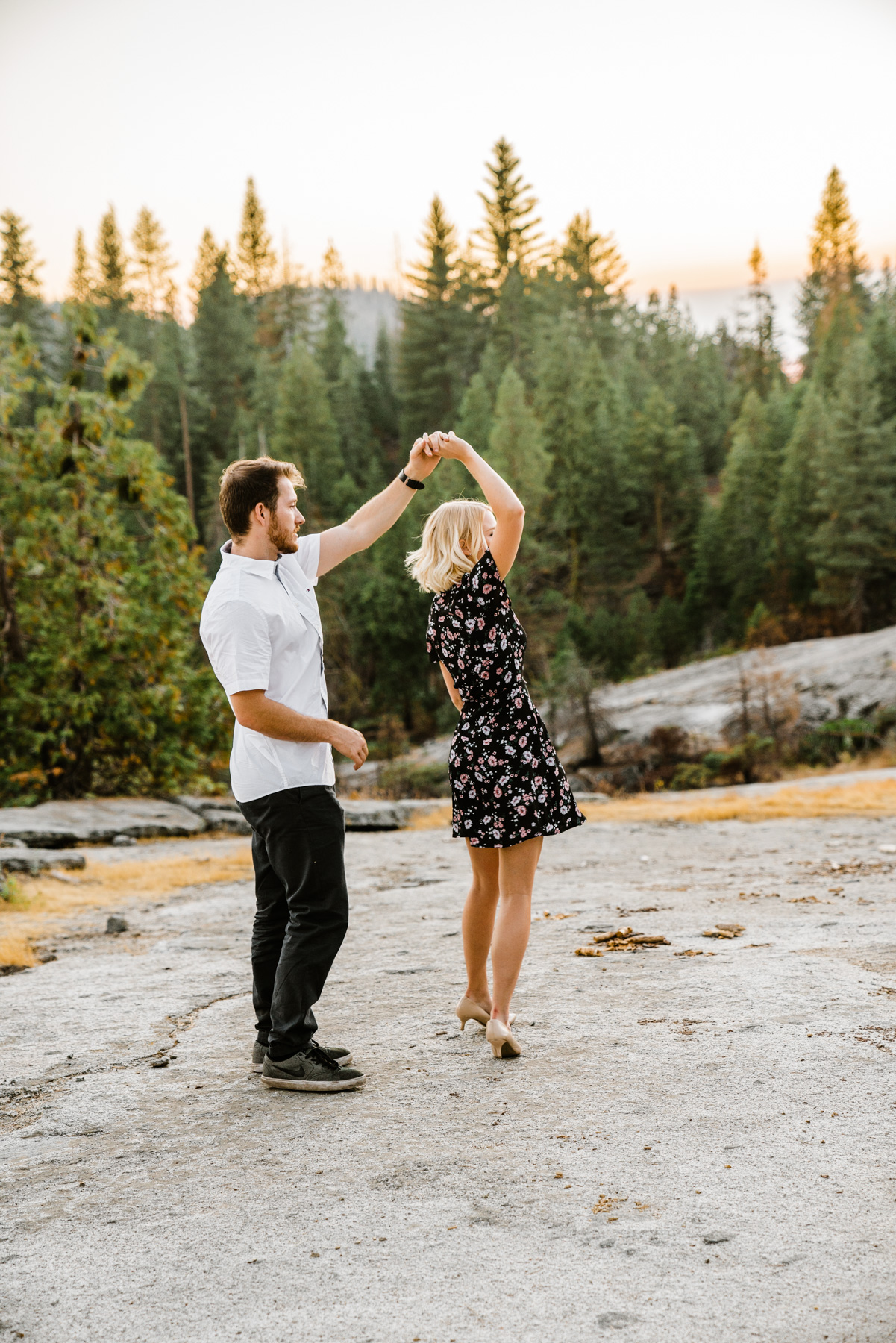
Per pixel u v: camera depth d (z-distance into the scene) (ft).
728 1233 6.59
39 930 20.99
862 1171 7.39
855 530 178.09
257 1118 9.37
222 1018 13.21
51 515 58.49
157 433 290.35
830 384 259.60
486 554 10.98
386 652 188.75
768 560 200.75
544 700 117.70
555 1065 10.22
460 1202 7.31
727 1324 5.58
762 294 398.01
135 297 395.96
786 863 24.77
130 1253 6.88
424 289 312.09
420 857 31.22
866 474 176.86
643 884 22.67
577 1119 8.74
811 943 14.99
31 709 56.34
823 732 93.04
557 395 255.29
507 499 10.89
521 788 10.63
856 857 24.95
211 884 27.73
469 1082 9.92
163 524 63.00
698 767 92.63
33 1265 6.80
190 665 68.85
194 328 326.03
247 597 9.65
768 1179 7.35
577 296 351.67
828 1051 10.08
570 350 273.95
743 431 246.06
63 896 25.34
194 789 62.08
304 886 9.96
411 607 186.70
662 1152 7.93
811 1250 6.33
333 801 10.10
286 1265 6.56
